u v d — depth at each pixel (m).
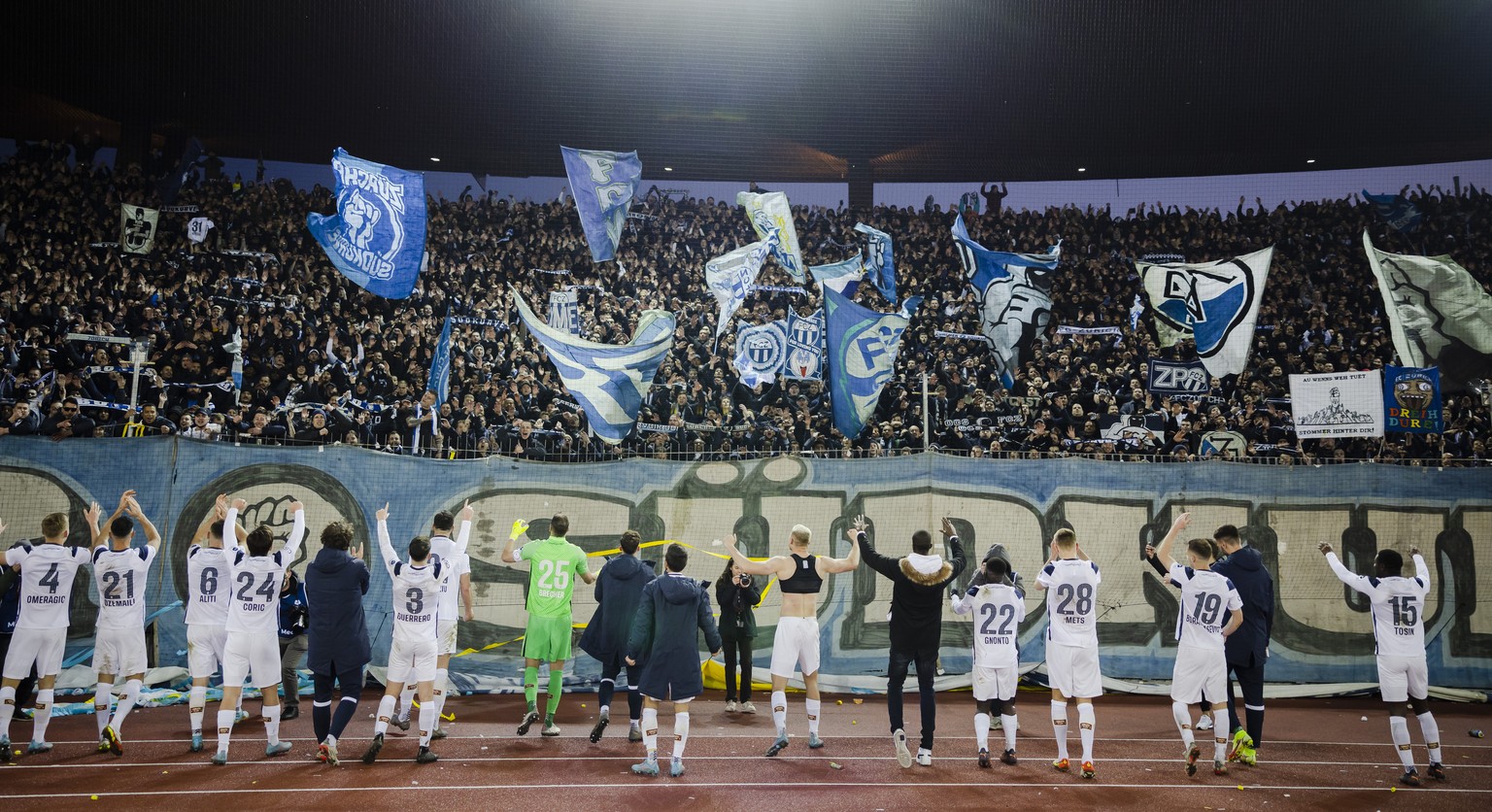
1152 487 13.28
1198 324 17.30
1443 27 24.38
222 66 26.56
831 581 12.97
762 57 26.72
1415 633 8.75
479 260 22.73
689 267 23.92
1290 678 12.78
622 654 9.41
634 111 29.61
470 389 16.44
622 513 13.05
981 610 8.91
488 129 30.25
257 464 12.30
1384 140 30.09
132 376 15.30
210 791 7.54
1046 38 25.50
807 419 16.64
